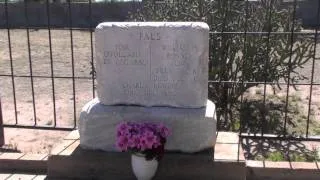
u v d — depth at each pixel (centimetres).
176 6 506
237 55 520
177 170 307
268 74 491
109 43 314
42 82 677
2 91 619
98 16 1573
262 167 319
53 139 406
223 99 491
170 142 310
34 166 335
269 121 466
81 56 955
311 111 507
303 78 533
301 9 1422
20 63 872
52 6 1570
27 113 500
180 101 316
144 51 312
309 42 508
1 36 1339
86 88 632
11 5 1590
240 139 369
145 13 535
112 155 313
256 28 486
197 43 306
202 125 306
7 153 346
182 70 311
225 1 465
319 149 382
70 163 315
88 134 317
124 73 317
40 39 1271
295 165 321
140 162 289
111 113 311
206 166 304
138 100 319
